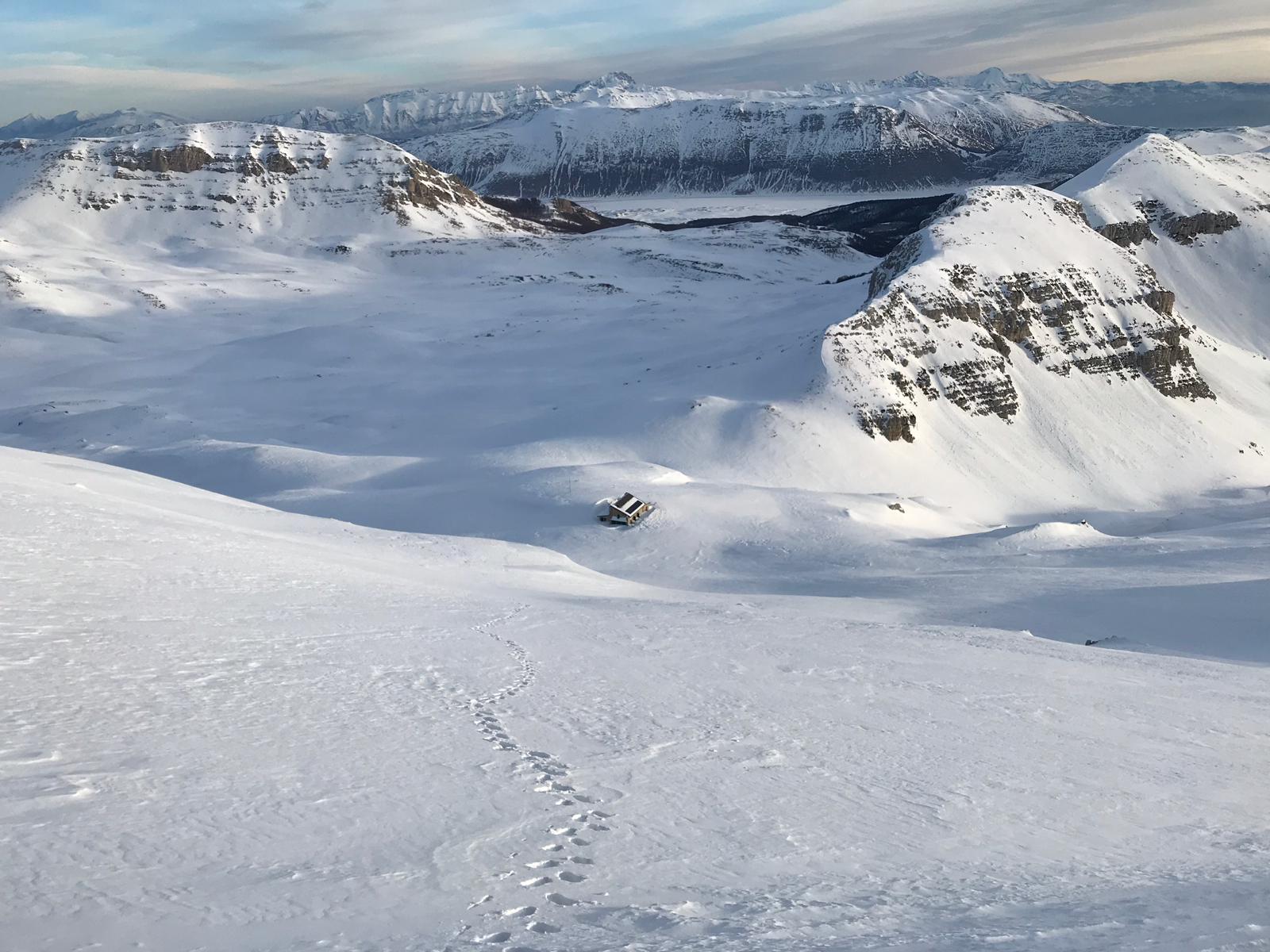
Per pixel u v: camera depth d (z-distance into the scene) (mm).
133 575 25797
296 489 107125
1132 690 28266
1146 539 87250
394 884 9195
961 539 88875
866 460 137000
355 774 12531
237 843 9852
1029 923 8992
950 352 166500
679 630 33500
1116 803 15750
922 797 14836
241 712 14945
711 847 11328
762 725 18797
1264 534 84062
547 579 56344
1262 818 15891
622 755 15273
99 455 128250
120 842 9523
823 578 76375
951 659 31203
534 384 169500
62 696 14555
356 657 20703
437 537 65875
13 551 25531
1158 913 9492
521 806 12039
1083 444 165625
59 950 7219
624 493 98188
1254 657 46062
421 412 159250
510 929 8312
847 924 8797
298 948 7629
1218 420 184750
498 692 19188
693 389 151250
